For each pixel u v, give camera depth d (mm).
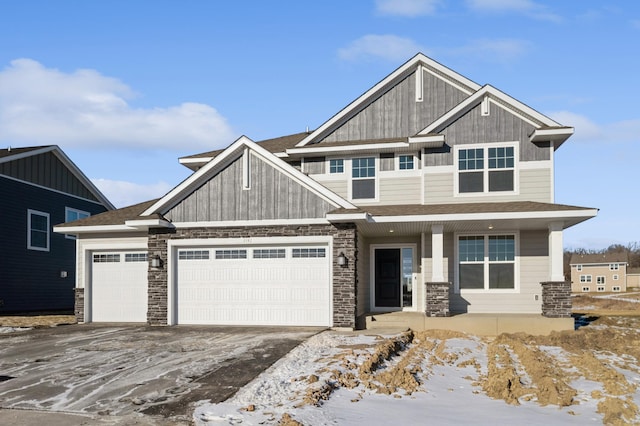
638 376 11469
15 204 25078
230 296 17359
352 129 20328
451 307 18266
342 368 10523
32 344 14445
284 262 17094
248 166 17500
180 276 17719
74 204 29391
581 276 93125
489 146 18172
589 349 14297
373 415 7996
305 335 14773
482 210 16344
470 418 7988
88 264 19188
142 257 18922
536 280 17922
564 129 17188
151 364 11500
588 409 8680
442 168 18391
